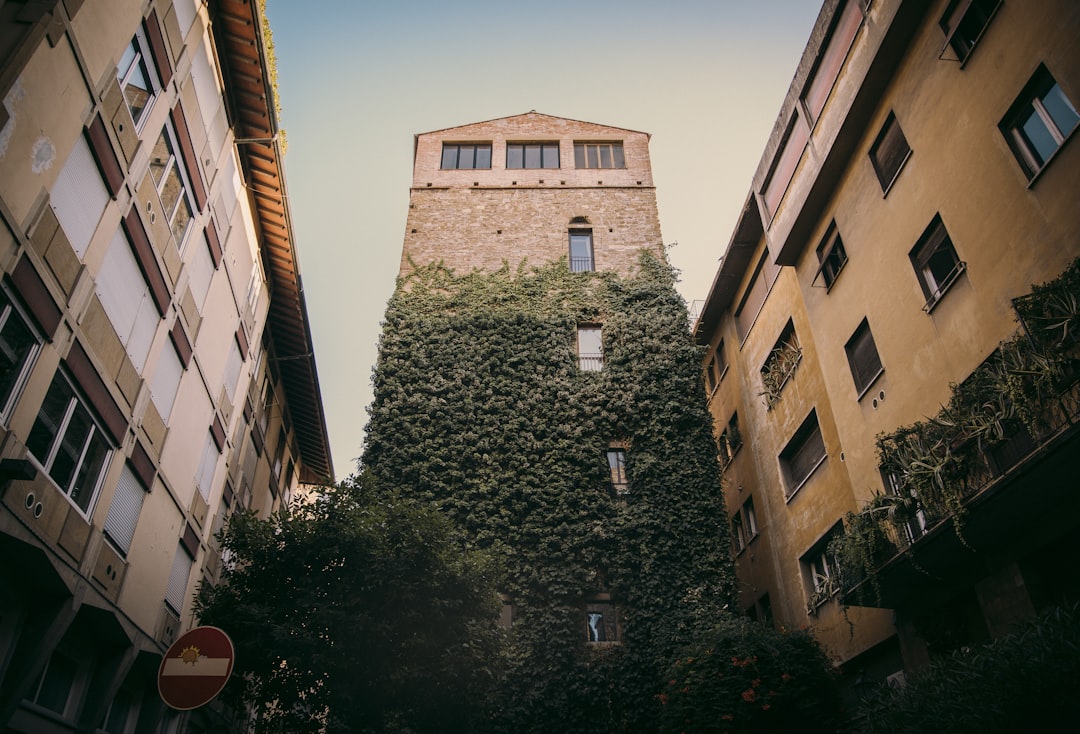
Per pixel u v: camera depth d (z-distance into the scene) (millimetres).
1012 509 11898
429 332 23906
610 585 19672
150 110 13844
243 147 19766
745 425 25594
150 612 15297
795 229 20109
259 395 24438
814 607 19719
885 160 16938
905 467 13391
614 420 22219
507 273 26297
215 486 19594
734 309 27453
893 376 15992
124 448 13539
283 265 23109
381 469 20812
